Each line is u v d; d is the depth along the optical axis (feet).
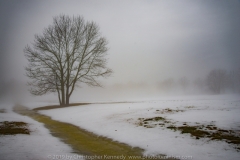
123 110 69.41
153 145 32.24
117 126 47.26
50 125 57.47
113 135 40.68
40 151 30.19
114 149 32.68
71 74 112.27
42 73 107.34
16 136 38.60
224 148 27.76
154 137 36.09
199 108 62.59
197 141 31.60
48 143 35.35
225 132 34.53
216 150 27.45
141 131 40.86
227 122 40.34
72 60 110.42
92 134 44.09
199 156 26.22
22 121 62.23
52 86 110.01
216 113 51.01
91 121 56.59
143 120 50.21
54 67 107.65
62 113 79.87
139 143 34.06
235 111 52.90
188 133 35.91
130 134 39.75
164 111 60.08
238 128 36.04
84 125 53.21
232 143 29.17
